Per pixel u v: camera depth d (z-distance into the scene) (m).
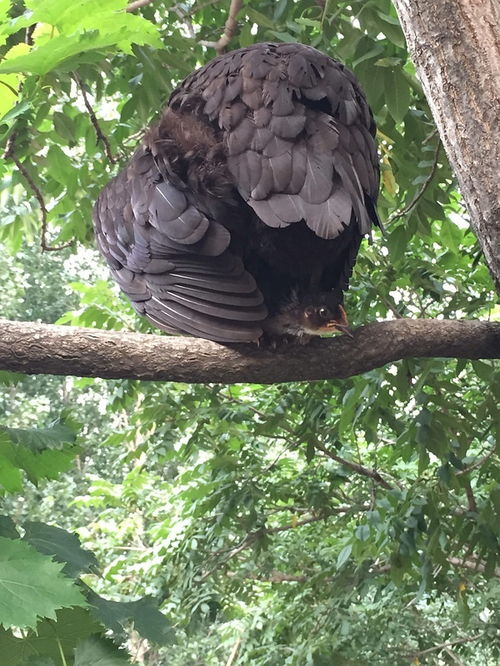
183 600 5.05
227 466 4.78
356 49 3.07
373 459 5.35
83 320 4.43
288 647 5.55
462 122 2.04
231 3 3.39
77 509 10.07
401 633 5.52
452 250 4.25
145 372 1.84
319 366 2.03
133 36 1.40
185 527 5.20
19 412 10.32
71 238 4.13
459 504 4.66
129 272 2.14
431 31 2.08
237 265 2.00
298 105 1.94
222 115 1.97
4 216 4.70
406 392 3.69
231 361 1.94
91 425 11.13
